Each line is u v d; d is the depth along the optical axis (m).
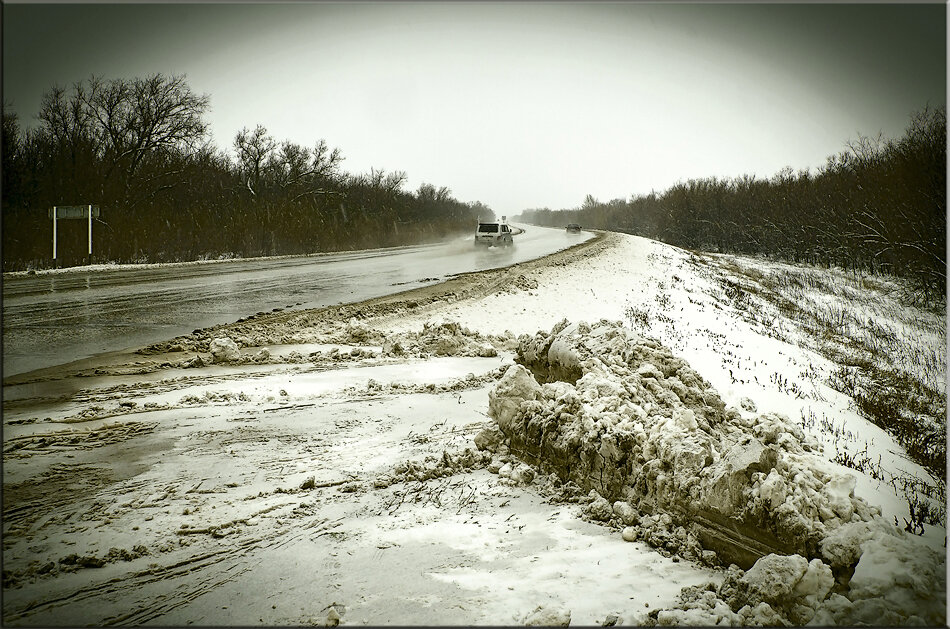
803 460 4.89
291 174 57.81
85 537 5.13
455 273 32.59
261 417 8.84
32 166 36.00
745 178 65.25
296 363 13.12
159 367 12.16
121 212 38.41
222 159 53.25
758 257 51.38
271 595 4.20
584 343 8.94
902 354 21.31
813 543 4.16
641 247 47.59
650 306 25.81
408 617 3.86
